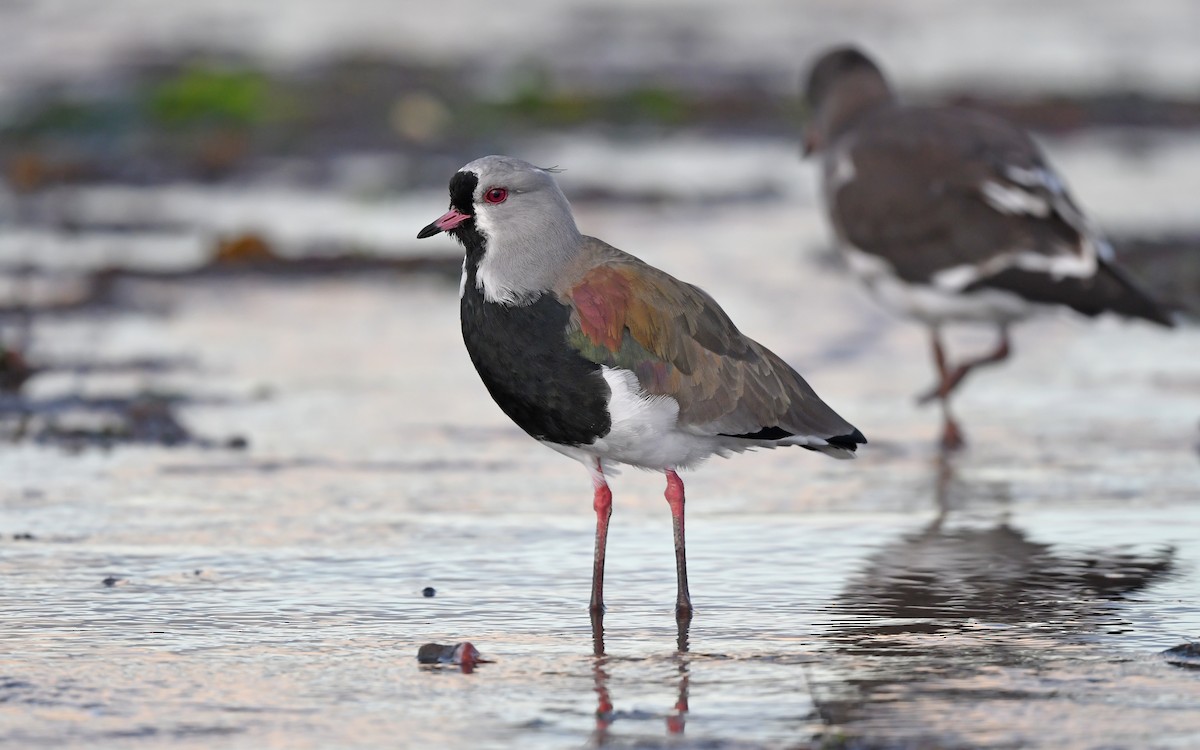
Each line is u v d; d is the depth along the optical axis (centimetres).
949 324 1585
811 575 1077
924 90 3825
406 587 1050
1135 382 1698
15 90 3662
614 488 1305
